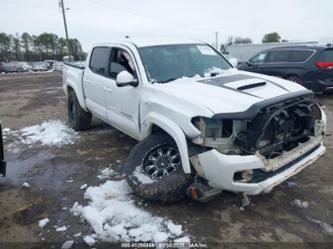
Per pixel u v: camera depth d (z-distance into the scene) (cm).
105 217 320
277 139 310
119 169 443
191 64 430
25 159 499
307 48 909
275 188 373
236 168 278
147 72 391
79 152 521
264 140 300
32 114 841
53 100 1091
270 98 301
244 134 292
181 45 454
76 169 452
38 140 594
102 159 485
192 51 452
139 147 361
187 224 310
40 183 411
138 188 337
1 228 314
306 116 327
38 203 360
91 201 357
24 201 365
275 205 339
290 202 345
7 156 514
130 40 452
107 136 600
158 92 354
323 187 376
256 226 305
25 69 3875
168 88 352
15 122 751
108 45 495
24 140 597
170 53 430
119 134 611
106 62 489
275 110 293
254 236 291
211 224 309
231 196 356
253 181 287
